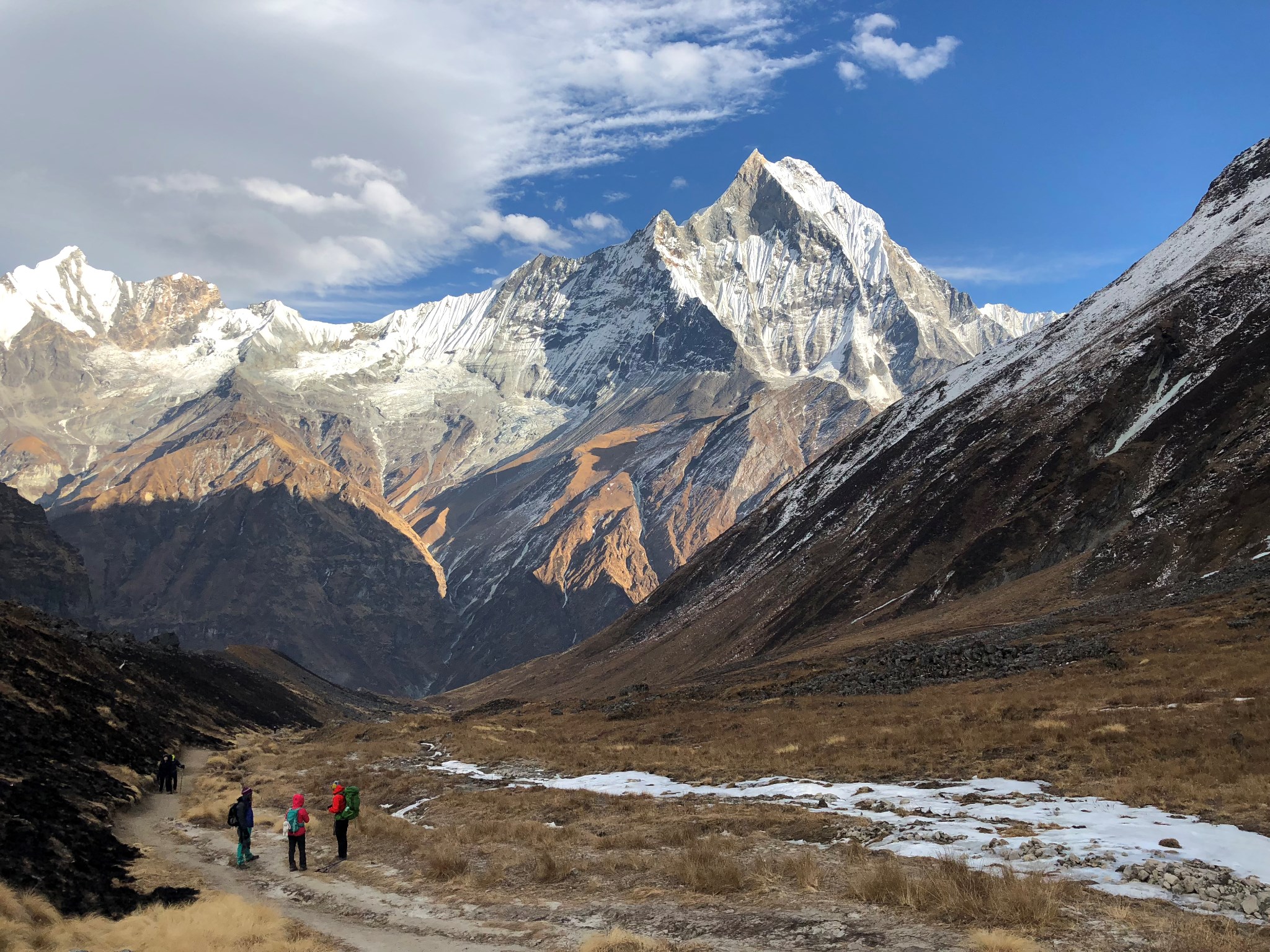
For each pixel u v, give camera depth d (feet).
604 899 65.31
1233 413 373.20
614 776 128.16
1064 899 53.16
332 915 70.59
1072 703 131.13
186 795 138.31
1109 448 438.81
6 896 64.90
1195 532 274.36
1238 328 443.32
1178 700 120.16
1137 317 534.78
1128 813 74.84
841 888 60.49
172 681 310.86
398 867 82.79
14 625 191.11
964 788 93.66
